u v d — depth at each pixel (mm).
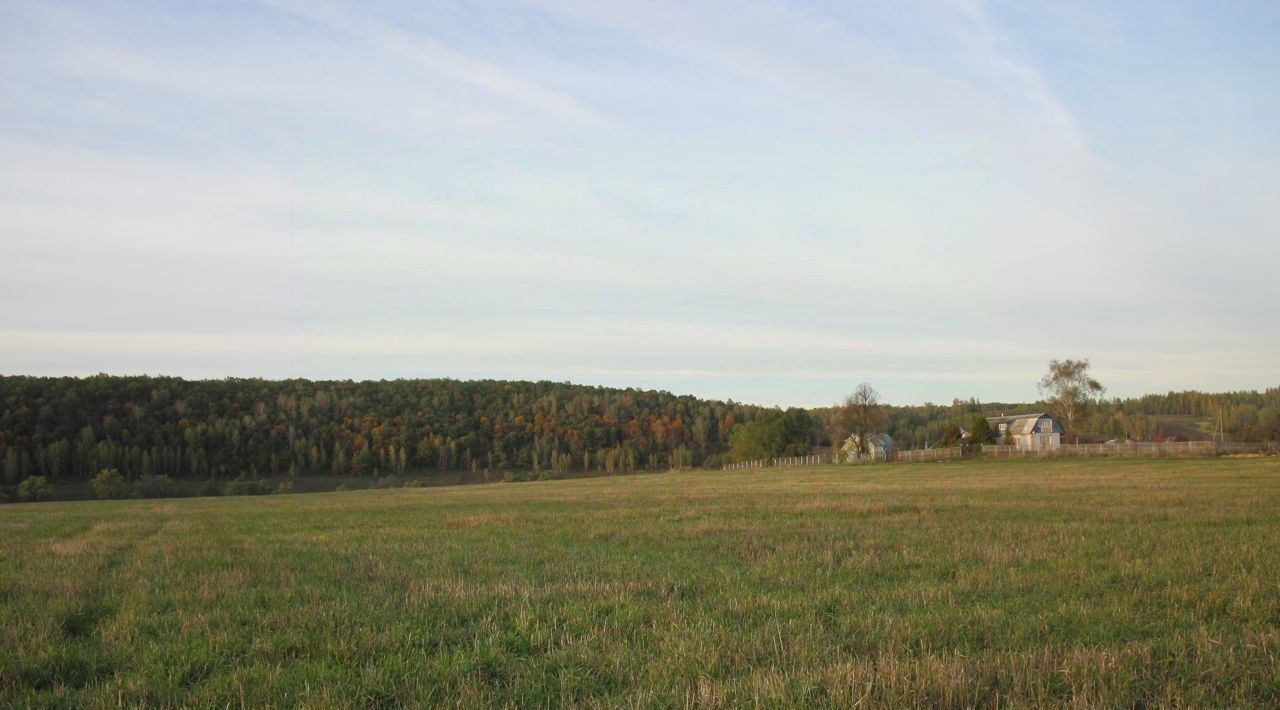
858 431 102125
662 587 12602
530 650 9289
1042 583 12430
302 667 8484
